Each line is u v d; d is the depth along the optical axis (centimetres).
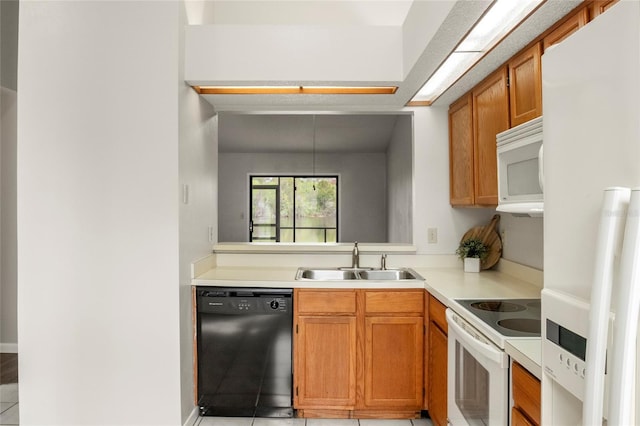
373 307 249
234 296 248
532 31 174
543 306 92
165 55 222
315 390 249
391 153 371
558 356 85
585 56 77
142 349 223
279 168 372
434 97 285
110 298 224
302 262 304
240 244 305
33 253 226
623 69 66
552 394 91
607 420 64
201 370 249
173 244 223
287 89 260
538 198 153
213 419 252
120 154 223
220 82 239
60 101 225
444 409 213
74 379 225
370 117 369
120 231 224
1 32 349
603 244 65
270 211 372
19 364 227
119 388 224
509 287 232
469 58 212
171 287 223
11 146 372
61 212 225
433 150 303
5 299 373
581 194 78
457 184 284
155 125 222
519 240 262
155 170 222
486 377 149
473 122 253
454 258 304
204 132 275
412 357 248
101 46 224
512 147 174
